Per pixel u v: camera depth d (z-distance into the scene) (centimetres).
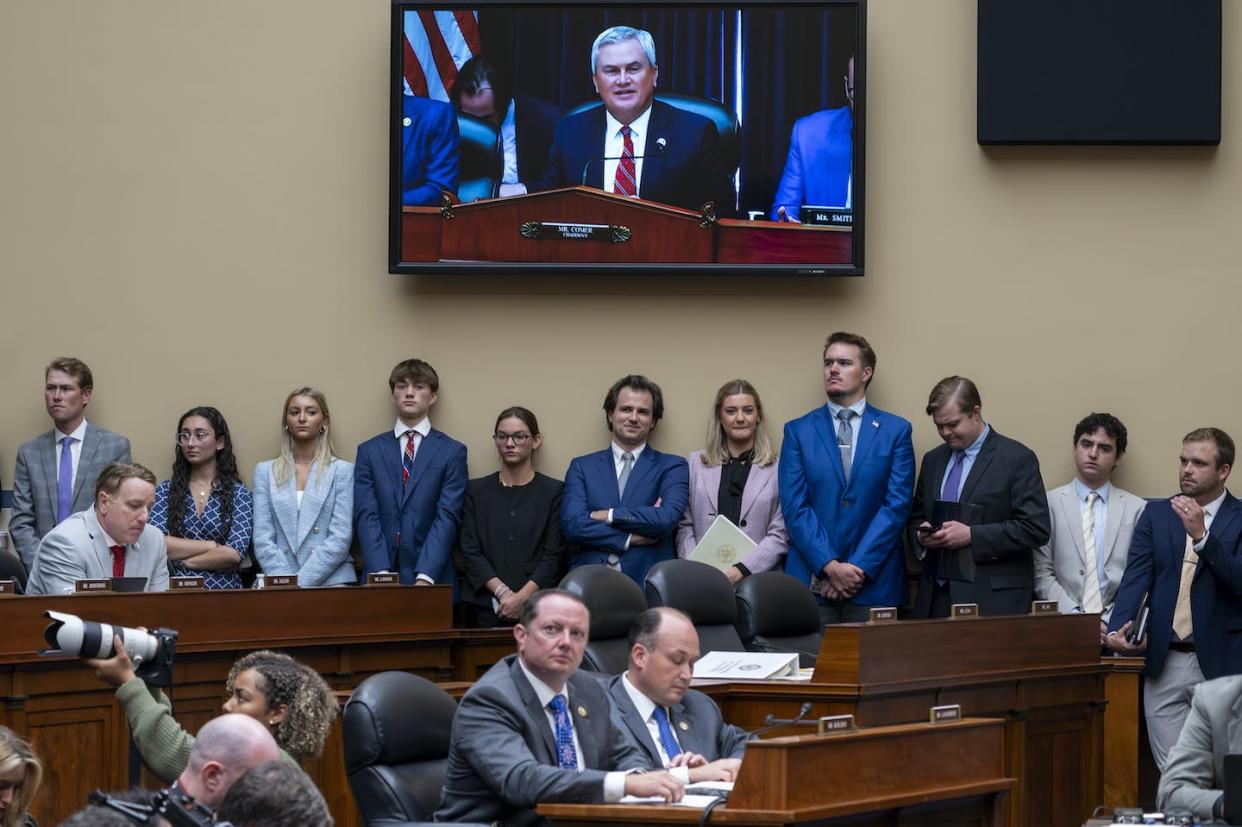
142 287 1024
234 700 527
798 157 988
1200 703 562
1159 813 525
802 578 920
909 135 1005
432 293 1014
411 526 951
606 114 995
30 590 770
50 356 1023
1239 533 880
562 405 1009
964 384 912
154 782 724
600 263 993
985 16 989
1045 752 791
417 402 972
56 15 1030
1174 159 997
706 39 991
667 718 613
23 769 489
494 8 995
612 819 491
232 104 1027
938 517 901
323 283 1020
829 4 985
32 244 1028
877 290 1001
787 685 690
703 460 965
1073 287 998
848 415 934
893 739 512
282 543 946
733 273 989
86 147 1029
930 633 723
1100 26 984
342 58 1025
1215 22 980
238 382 1018
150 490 768
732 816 474
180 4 1031
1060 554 937
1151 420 991
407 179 998
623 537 925
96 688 729
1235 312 991
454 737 547
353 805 702
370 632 840
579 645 557
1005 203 1001
